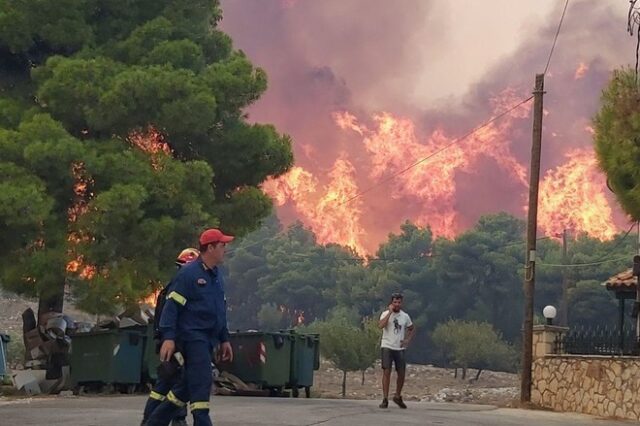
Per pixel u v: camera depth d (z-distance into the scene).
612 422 16.45
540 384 20.64
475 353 80.81
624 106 12.16
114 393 19.48
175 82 22.67
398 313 15.74
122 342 19.30
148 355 19.73
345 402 17.25
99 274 21.89
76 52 24.19
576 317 99.88
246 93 24.66
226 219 25.53
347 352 61.94
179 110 22.73
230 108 24.66
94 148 22.23
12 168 20.97
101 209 20.89
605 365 18.56
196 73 24.97
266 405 14.87
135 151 22.75
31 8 23.23
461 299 112.25
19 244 21.83
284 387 21.53
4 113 22.86
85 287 21.67
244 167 26.09
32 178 21.06
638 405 17.39
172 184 22.28
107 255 21.75
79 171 22.11
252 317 132.25
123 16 25.02
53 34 23.44
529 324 21.22
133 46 24.05
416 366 90.25
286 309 128.38
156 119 23.16
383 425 11.81
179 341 7.69
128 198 20.97
